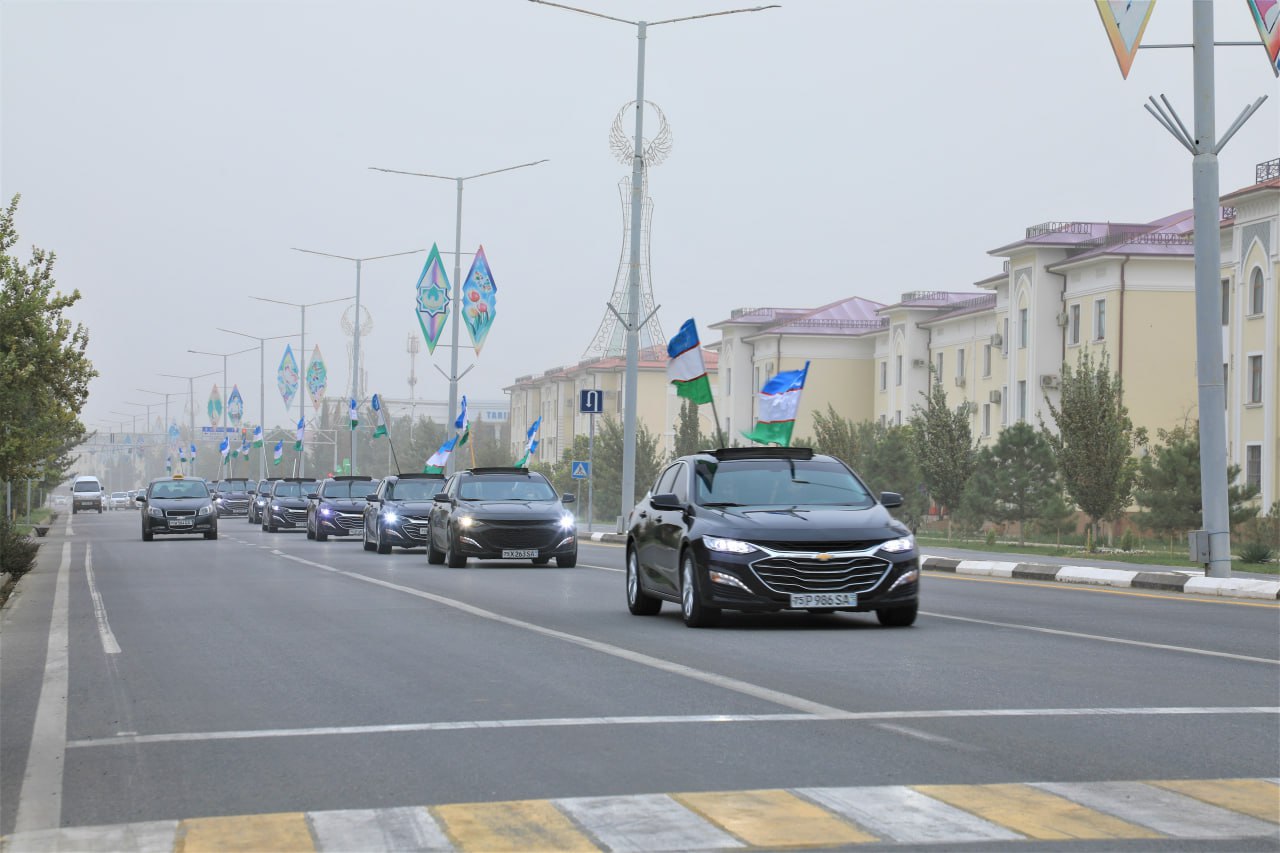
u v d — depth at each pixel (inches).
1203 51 804.6
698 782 281.4
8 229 998.4
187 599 781.3
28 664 505.7
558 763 302.5
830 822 247.9
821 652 494.6
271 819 255.4
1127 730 335.3
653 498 615.2
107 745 337.1
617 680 429.1
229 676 456.4
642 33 1566.2
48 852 235.5
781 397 1370.6
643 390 4111.7
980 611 667.4
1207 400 816.3
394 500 1347.2
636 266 1579.7
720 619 584.4
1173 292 2181.3
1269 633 558.9
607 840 237.8
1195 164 811.4
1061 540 1899.6
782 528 565.3
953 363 2773.1
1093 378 1494.8
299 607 713.0
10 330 987.9
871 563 564.1
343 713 374.6
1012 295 2427.4
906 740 324.2
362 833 244.8
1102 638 538.0
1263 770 290.0
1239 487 1534.2
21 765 314.8
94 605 756.0
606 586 859.4
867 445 2240.4
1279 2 789.9
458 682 429.7
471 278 2044.8
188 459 5689.0
